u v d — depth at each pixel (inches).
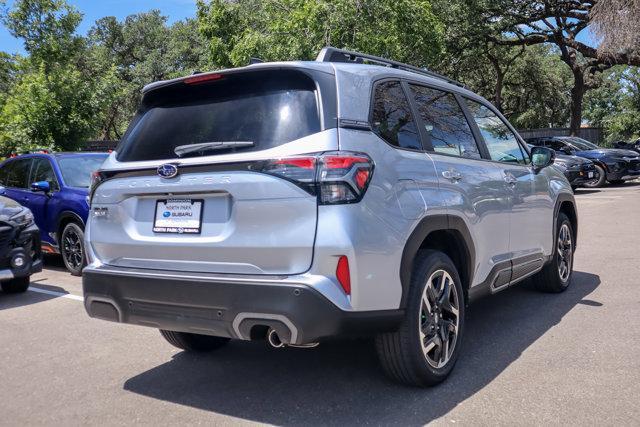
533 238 210.2
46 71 738.2
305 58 662.5
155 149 148.1
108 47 1764.3
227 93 143.9
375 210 128.0
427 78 172.9
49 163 352.5
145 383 160.9
